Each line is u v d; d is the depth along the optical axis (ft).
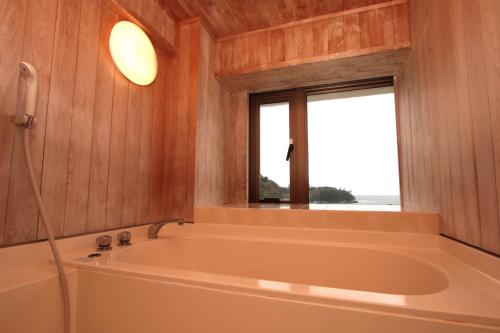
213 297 2.56
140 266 3.09
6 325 2.56
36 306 2.78
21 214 3.12
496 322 1.90
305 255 4.41
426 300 2.18
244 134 7.32
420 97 4.64
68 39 3.76
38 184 3.31
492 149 2.53
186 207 5.58
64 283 3.01
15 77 3.09
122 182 4.66
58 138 3.58
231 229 5.16
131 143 4.89
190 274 2.80
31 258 3.17
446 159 3.60
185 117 5.83
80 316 3.09
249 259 4.68
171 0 5.44
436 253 3.76
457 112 3.23
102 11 4.35
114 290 2.97
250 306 2.44
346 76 6.50
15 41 3.10
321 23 5.87
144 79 5.14
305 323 2.28
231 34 6.57
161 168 5.65
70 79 3.77
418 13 4.67
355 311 2.17
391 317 2.09
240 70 6.41
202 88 6.05
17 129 3.10
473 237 2.95
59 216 3.57
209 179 6.28
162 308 2.74
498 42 2.40
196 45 5.94
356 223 4.52
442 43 3.63
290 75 6.49
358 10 5.61
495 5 2.43
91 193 4.06
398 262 3.81
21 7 3.18
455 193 3.38
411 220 4.22
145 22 5.08
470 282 2.63
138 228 4.89
